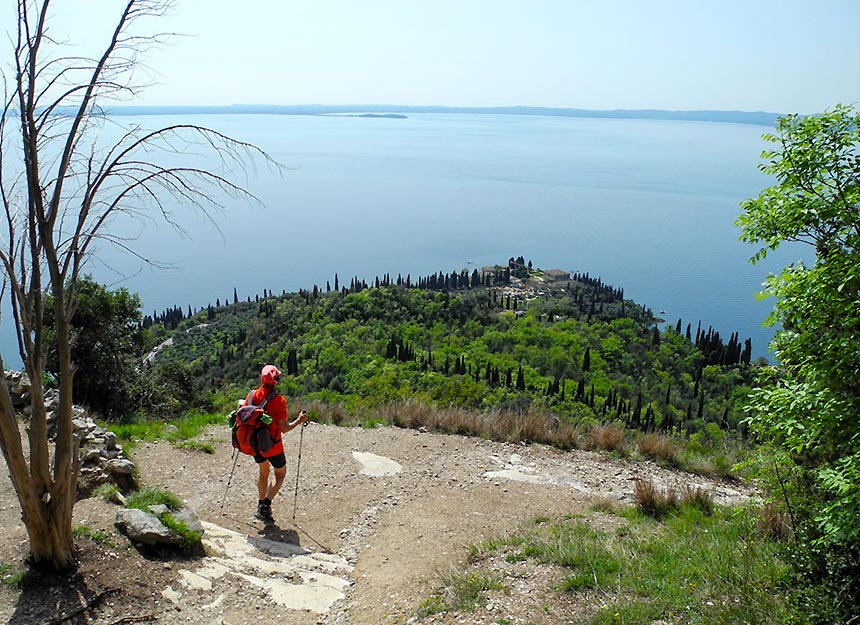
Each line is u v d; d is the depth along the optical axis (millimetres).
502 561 5469
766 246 4875
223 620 4535
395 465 9047
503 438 10758
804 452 5035
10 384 8633
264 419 6516
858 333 4016
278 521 6902
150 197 4402
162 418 14383
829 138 4430
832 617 3855
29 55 4086
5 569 4484
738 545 5488
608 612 4250
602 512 7410
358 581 5531
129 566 4863
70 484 4637
